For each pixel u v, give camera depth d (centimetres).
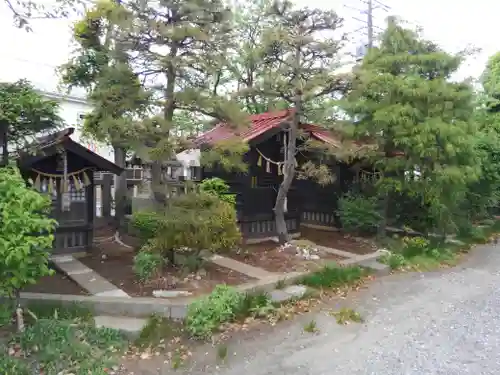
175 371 465
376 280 848
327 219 1301
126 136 716
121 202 1130
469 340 552
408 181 1078
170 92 755
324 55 886
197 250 746
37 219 467
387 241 1093
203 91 767
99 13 702
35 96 702
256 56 916
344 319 625
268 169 1073
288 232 1132
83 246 873
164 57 733
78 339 496
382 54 1119
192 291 661
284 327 594
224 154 777
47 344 468
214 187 881
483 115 1647
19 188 464
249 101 1523
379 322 618
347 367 475
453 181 1050
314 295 722
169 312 591
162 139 695
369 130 1048
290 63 884
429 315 647
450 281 850
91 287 666
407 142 993
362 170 1252
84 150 810
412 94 1004
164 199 774
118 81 727
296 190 1169
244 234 1033
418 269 939
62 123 889
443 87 1030
